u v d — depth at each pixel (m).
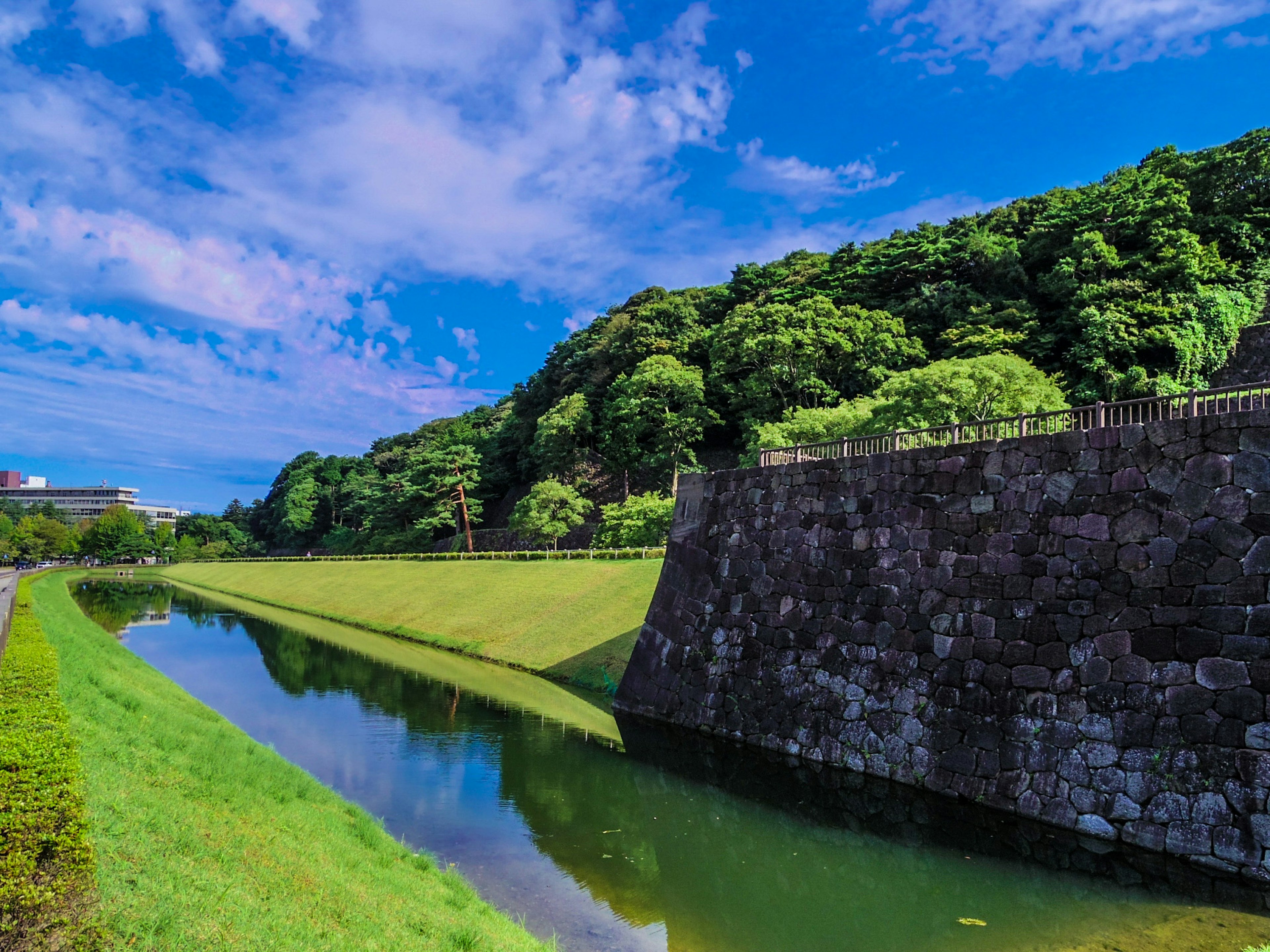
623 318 72.81
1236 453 8.95
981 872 9.22
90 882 4.91
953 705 11.27
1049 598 10.48
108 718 10.37
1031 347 40.31
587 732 16.16
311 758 14.16
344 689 20.75
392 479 80.44
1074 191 52.47
